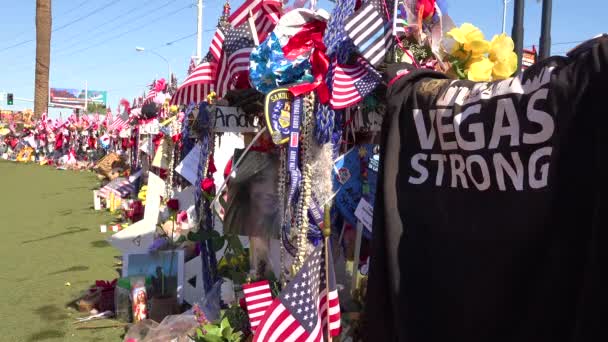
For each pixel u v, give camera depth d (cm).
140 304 465
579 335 160
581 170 165
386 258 217
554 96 171
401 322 208
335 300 278
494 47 249
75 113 2806
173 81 776
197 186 452
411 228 211
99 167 1758
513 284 182
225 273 416
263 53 277
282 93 264
